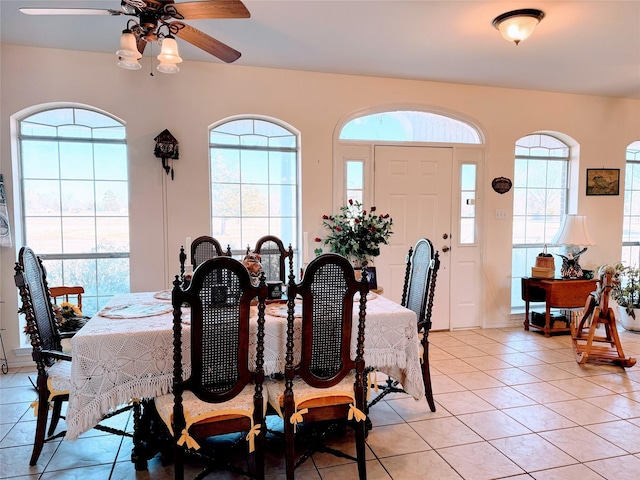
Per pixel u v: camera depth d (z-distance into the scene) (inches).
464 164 185.5
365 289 79.3
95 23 120.6
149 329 78.9
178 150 152.1
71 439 72.9
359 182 174.7
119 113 147.1
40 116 145.4
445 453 91.5
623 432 99.7
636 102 202.5
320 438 85.6
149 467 87.4
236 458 90.7
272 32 125.9
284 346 84.2
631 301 188.1
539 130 191.0
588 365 144.6
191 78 152.6
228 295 71.8
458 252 187.3
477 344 167.6
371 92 170.4
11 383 128.4
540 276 183.2
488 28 123.0
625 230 214.2
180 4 83.7
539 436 98.2
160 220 152.6
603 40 131.3
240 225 165.5
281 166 168.4
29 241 147.3
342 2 107.7
